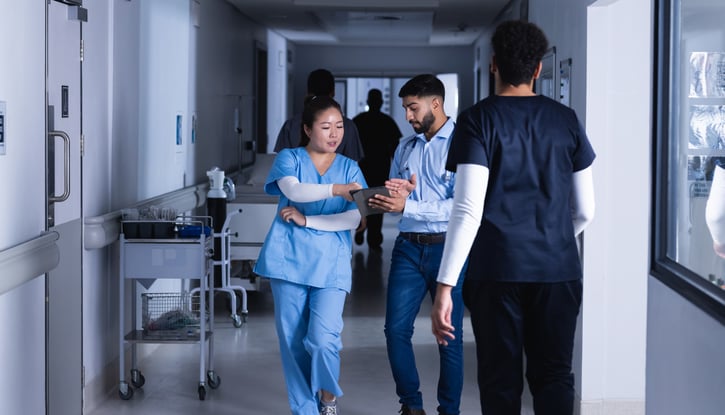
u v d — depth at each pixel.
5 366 3.63
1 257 3.39
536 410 3.15
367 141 10.93
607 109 4.74
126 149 5.72
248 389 5.39
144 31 6.15
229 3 9.84
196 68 8.08
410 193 4.24
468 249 3.00
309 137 4.33
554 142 3.04
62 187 4.45
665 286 3.37
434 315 3.06
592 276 4.81
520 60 3.08
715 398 2.82
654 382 3.52
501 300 3.06
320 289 4.23
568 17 5.18
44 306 4.11
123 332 5.17
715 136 3.28
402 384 4.43
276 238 4.24
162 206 6.47
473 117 3.05
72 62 4.61
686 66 3.34
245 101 11.09
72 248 4.62
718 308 2.76
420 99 4.31
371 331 7.03
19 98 3.73
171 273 5.15
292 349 4.28
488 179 3.05
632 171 4.76
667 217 3.44
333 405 4.41
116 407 5.03
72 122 4.62
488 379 3.13
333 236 4.25
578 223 3.23
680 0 3.32
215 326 7.13
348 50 16.33
